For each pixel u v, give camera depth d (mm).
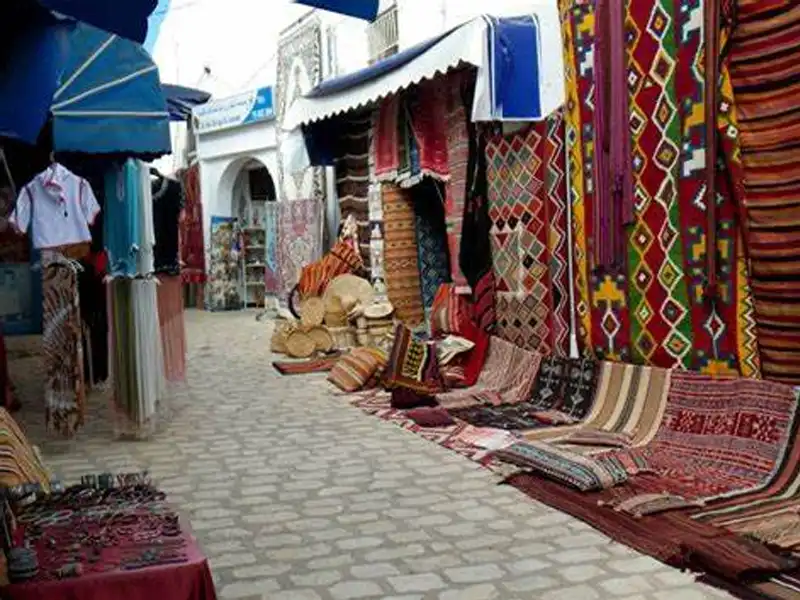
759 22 4250
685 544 3402
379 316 9336
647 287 5203
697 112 4684
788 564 3219
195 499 4422
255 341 11602
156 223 7402
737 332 4613
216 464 5125
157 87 5250
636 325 5344
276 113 14930
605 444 5051
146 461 5234
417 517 4051
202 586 2531
